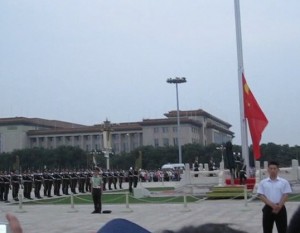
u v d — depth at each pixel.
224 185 38.44
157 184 69.94
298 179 43.00
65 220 24.61
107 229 2.14
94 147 140.50
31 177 41.22
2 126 141.25
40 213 28.69
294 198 33.69
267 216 11.96
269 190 11.84
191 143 128.88
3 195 39.47
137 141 144.12
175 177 84.25
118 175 56.25
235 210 27.09
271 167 11.88
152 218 24.19
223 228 2.12
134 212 27.67
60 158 120.75
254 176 42.31
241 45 39.47
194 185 43.38
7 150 139.62
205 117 153.25
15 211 29.89
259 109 33.47
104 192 49.19
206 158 118.75
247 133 39.28
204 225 2.13
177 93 78.75
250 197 34.72
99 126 141.25
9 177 39.78
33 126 146.00
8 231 2.56
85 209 30.64
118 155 124.81
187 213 26.27
